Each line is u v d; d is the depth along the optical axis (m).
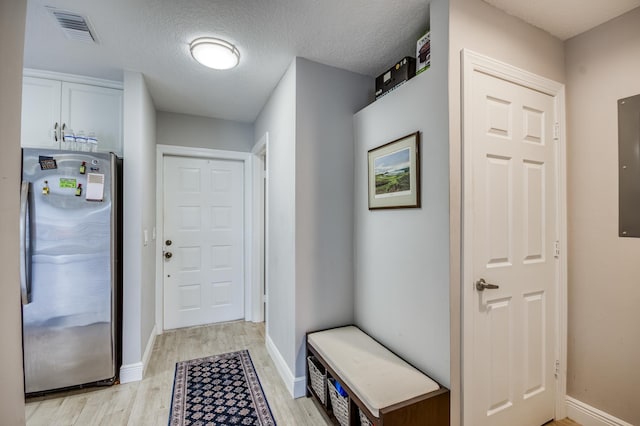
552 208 1.74
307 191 2.08
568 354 1.78
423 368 1.53
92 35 1.80
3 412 0.77
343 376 1.53
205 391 2.05
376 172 1.93
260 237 3.41
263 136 2.92
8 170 0.79
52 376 1.94
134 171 2.23
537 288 1.67
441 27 1.44
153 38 1.83
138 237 2.23
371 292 2.00
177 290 3.20
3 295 0.78
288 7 1.55
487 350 1.48
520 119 1.62
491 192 1.51
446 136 1.40
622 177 1.57
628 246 1.55
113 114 2.42
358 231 2.17
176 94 2.67
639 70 1.52
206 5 1.54
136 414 1.80
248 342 2.86
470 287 1.42
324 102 2.14
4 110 0.77
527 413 1.62
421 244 1.55
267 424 1.72
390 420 1.23
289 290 2.13
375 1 1.51
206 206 3.34
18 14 0.83
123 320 2.16
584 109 1.73
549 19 1.62
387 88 1.96
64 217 1.95
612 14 1.58
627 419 1.53
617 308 1.58
